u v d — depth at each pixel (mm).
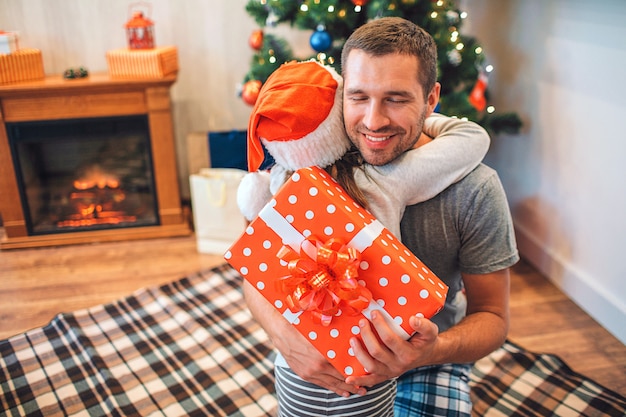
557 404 1559
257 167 971
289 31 2771
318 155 925
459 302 1211
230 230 2395
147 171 2629
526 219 2361
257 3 2293
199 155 2633
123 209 2668
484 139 993
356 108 882
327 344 878
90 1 2584
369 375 872
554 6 2023
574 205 2020
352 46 874
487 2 2523
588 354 1778
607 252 1864
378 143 893
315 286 799
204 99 2855
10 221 2502
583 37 1877
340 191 901
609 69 1763
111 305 2049
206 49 2764
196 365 1743
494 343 1024
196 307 2049
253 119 912
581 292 2008
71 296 2139
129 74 2396
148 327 1928
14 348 1801
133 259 2424
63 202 2637
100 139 2514
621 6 1675
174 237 2621
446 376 1311
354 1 1992
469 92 2348
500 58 2451
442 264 1070
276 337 976
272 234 857
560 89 2037
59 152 2553
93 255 2459
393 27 857
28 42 2602
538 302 2051
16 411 1546
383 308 836
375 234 838
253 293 1082
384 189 933
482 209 1004
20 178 2434
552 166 2135
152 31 2473
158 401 1594
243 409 1570
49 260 2418
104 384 1640
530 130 2266
